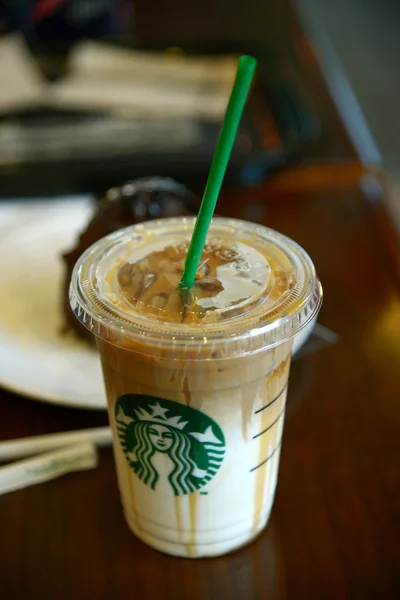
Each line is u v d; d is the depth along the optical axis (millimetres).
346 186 647
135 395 300
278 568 339
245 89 263
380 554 343
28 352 453
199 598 327
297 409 419
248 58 261
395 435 402
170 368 284
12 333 474
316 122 767
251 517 339
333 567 338
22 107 794
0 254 555
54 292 521
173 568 341
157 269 312
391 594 326
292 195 635
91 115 776
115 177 654
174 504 324
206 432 301
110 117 771
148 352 281
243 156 647
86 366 440
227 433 304
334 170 673
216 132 733
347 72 1815
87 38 1016
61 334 476
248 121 752
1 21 1022
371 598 324
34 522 360
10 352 452
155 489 322
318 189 644
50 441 390
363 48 1950
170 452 307
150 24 1142
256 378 295
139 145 699
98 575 337
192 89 840
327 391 430
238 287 302
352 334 473
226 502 325
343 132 745
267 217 601
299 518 360
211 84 851
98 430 399
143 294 300
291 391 430
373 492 372
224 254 322
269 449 326
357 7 2215
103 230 476
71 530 357
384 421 411
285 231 581
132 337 281
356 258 548
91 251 323
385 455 391
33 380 423
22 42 952
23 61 895
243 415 303
